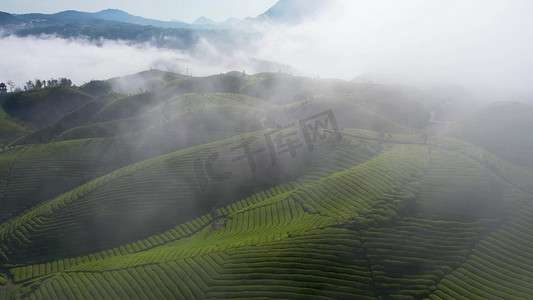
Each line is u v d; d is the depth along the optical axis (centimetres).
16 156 16225
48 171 15088
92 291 8350
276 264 8038
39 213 12138
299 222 9812
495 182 10562
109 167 15800
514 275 7944
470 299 7312
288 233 9138
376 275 7756
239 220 11012
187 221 11725
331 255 8162
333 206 10188
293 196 11262
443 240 8762
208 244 9638
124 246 10888
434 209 9688
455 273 7956
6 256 10756
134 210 11894
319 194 10856
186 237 10988
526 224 9275
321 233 8875
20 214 13362
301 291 7319
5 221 13050
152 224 11538
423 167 11375
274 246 8638
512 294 7469
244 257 8425
